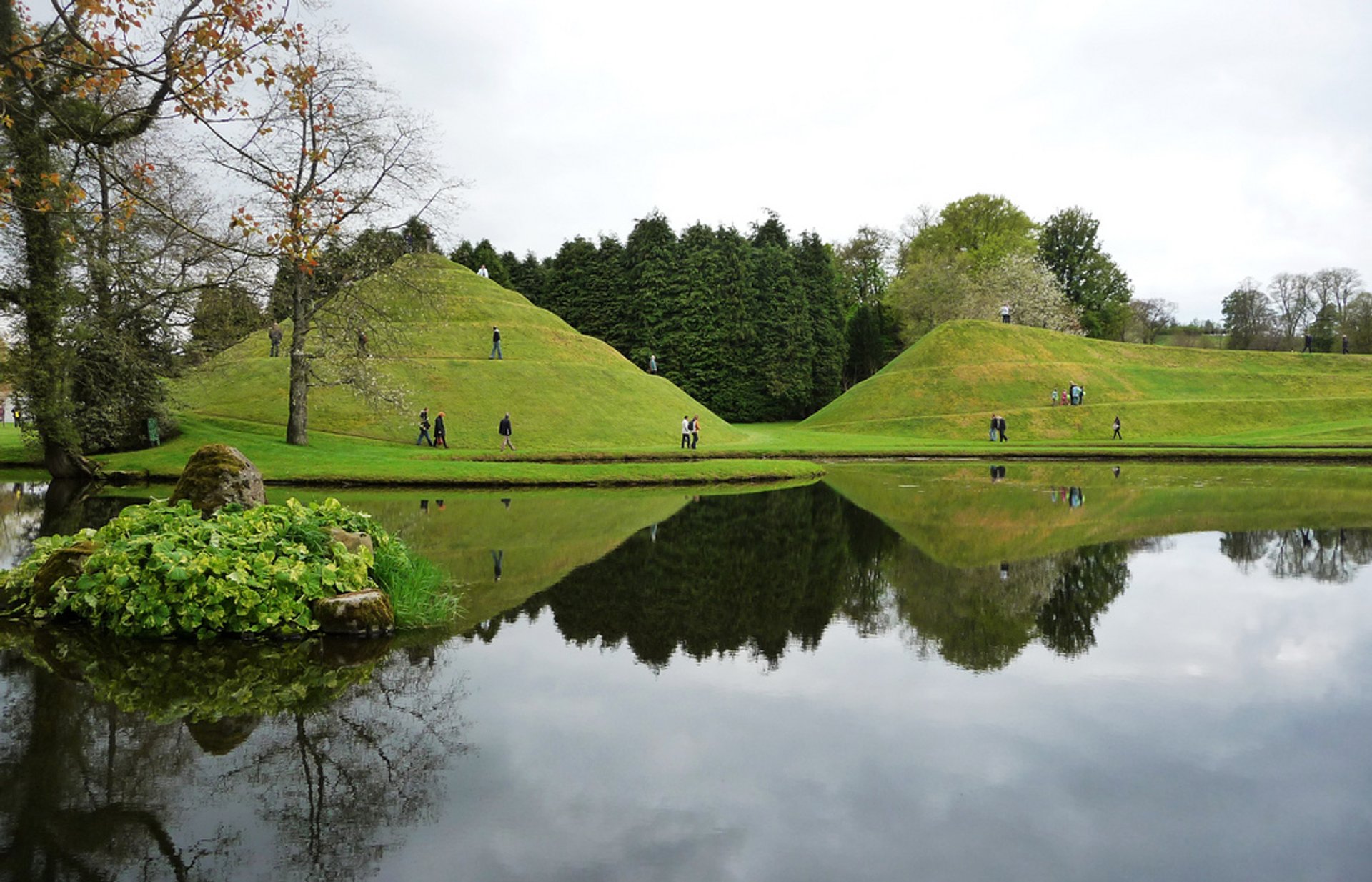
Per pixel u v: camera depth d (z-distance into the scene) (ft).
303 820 14.69
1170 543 47.47
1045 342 225.97
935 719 19.97
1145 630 28.45
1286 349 322.34
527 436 125.80
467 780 16.42
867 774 16.85
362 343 103.76
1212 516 59.98
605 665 23.93
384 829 14.35
